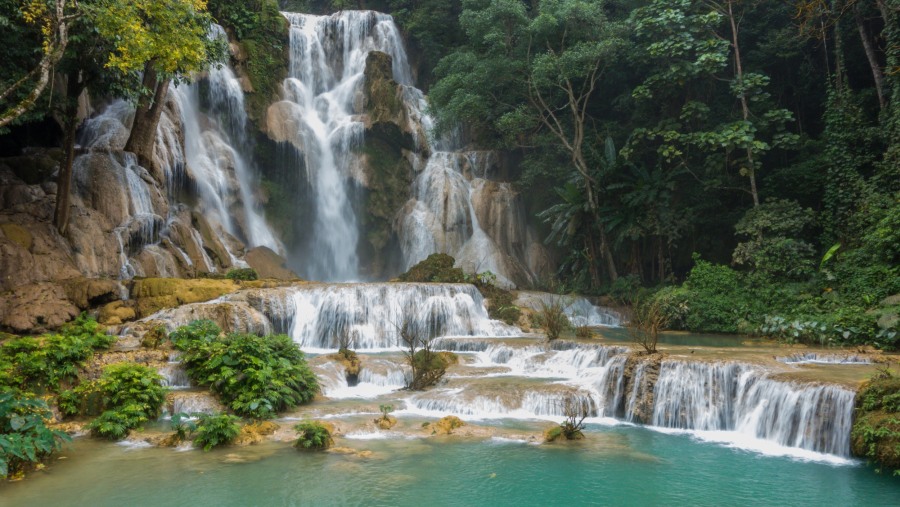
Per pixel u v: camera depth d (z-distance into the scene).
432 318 18.22
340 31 33.47
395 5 36.59
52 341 11.73
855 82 27.70
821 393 9.37
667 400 10.93
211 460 8.72
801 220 21.39
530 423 10.73
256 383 10.81
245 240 26.09
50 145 21.83
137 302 16.45
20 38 15.50
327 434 9.37
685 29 24.48
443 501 7.32
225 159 25.98
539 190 30.34
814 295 19.00
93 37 15.80
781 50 26.78
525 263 29.28
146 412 10.45
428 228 28.31
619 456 9.08
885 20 21.52
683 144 26.02
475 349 15.88
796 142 23.89
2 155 20.97
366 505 7.16
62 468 8.38
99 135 21.98
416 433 9.99
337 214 29.33
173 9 13.30
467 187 29.50
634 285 24.27
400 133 29.64
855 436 8.81
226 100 27.03
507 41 28.16
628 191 25.69
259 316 15.89
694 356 11.87
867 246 18.78
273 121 28.12
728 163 25.23
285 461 8.70
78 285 16.12
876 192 20.91
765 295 19.72
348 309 17.52
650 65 27.62
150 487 7.69
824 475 8.25
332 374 13.02
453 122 28.72
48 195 18.61
